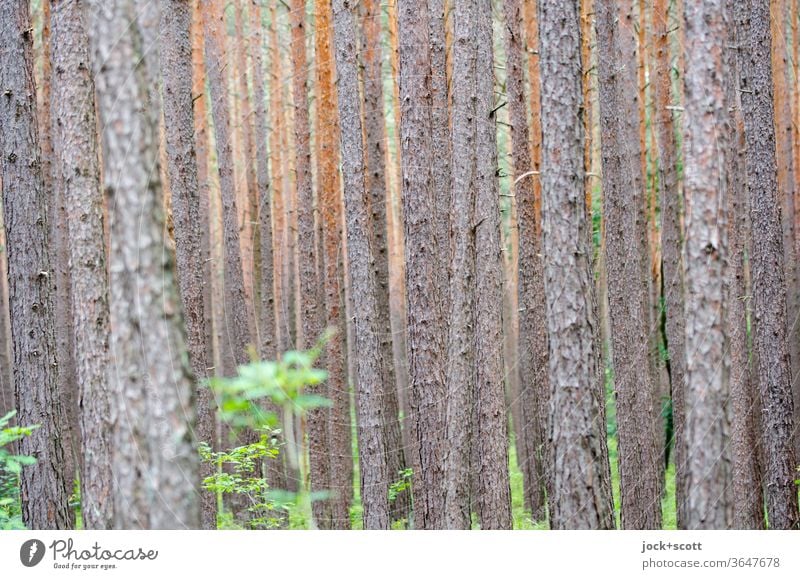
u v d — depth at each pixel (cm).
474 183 1003
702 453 555
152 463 504
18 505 1023
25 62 880
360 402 1138
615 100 1184
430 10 1167
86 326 691
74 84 705
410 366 1040
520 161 1287
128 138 507
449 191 1159
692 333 561
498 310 961
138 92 511
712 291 556
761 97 995
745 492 1001
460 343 956
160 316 509
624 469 1162
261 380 325
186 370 522
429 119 1027
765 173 998
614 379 1178
